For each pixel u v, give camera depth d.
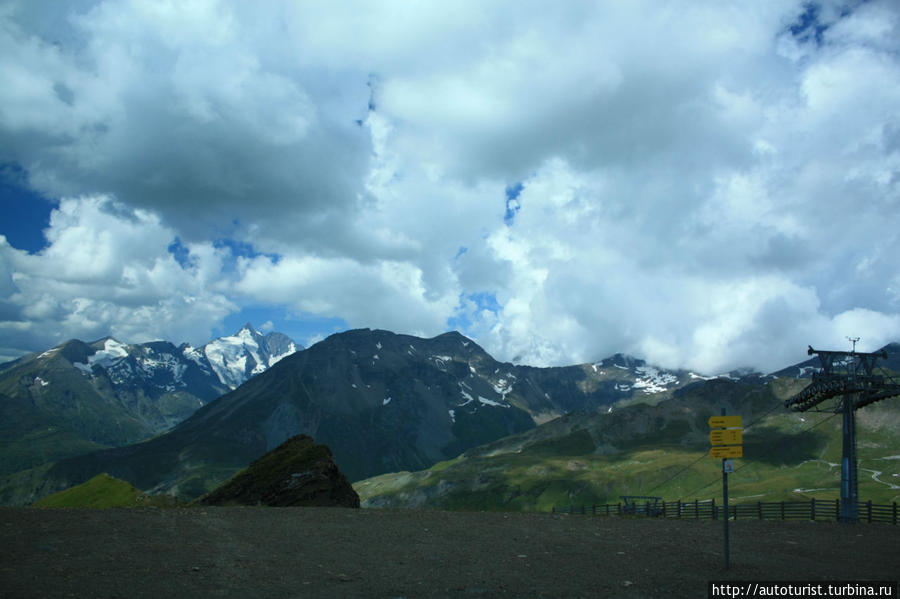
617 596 12.90
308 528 21.89
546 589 13.38
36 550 15.71
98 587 12.27
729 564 16.52
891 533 25.09
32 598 11.27
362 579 13.96
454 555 17.30
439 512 28.45
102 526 20.09
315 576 14.12
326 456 40.69
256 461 41.59
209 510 26.27
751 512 43.44
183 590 12.34
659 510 48.62
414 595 12.60
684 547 19.73
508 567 15.73
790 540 22.22
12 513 22.16
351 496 39.34
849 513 37.19
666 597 12.94
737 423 16.55
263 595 12.22
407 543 19.27
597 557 17.47
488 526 24.06
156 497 34.97
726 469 16.38
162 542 17.73
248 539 19.02
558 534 22.23
